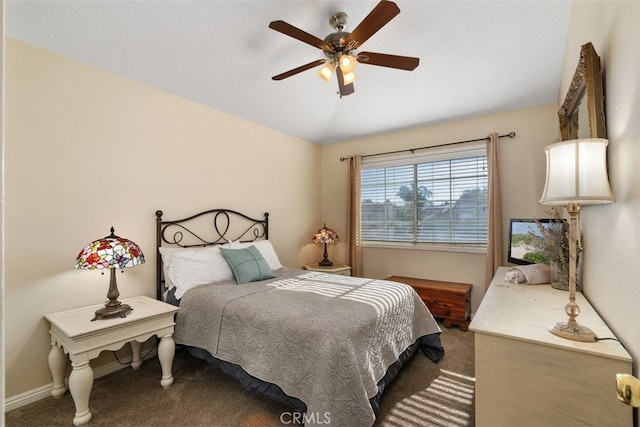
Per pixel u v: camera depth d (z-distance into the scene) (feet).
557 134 10.22
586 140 3.91
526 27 6.44
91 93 7.66
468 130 11.81
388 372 6.59
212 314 7.02
